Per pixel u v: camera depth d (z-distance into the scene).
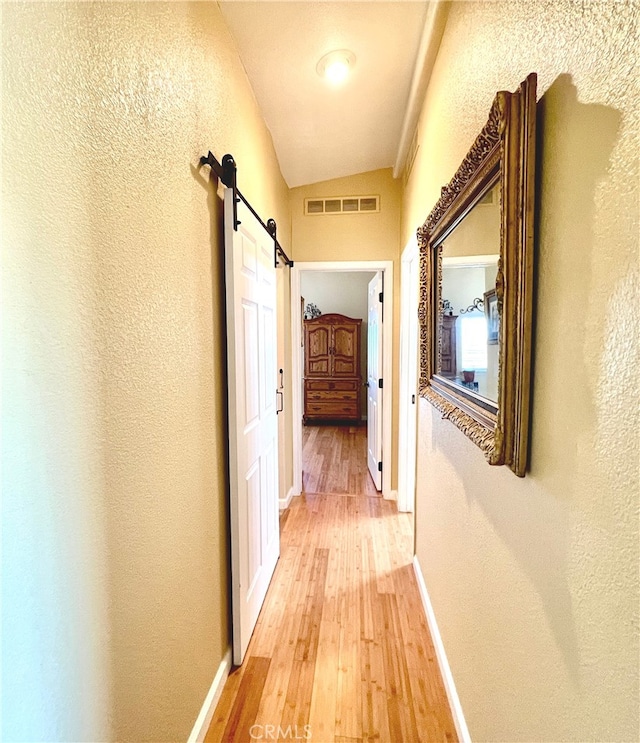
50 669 0.68
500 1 0.98
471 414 1.13
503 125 0.80
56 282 0.68
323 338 6.21
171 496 1.12
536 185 0.77
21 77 0.60
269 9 1.54
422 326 1.83
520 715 0.85
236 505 1.58
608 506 0.56
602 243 0.57
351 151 2.77
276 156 2.67
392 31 1.69
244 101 1.87
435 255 1.65
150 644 1.01
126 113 0.89
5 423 0.58
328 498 3.42
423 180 2.06
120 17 0.87
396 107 2.28
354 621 1.91
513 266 0.81
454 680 1.41
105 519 0.83
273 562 2.27
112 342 0.85
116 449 0.87
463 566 1.30
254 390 1.84
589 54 0.60
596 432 0.58
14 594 0.60
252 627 1.80
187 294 1.23
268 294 2.13
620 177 0.53
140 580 0.96
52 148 0.67
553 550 0.71
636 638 0.50
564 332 0.67
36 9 0.63
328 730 1.37
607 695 0.56
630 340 0.51
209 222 1.40
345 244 3.18
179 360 1.17
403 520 2.99
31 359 0.63
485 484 1.08
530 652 0.80
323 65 1.87
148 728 1.00
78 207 0.74
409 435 3.09
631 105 0.51
